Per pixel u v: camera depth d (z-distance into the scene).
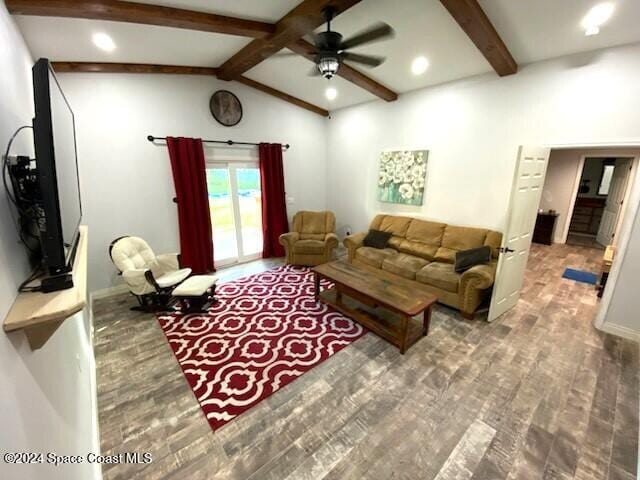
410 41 3.25
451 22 2.82
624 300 2.90
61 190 1.22
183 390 2.29
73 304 0.94
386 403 2.16
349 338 2.95
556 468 1.70
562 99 3.20
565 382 2.34
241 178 5.09
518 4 2.47
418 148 4.62
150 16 2.37
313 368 2.53
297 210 6.01
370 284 3.19
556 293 4.00
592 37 2.76
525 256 3.46
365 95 5.02
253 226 5.46
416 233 4.51
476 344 2.85
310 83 4.75
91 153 3.65
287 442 1.86
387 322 3.13
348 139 5.73
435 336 2.98
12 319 0.83
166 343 2.88
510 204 2.94
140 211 4.10
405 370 2.50
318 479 1.64
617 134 2.92
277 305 3.64
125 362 2.61
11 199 1.11
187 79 4.22
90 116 3.59
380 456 1.77
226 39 3.34
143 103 3.92
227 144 4.79
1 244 0.93
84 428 1.57
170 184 4.29
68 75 3.40
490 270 3.26
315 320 3.29
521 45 3.06
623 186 5.99
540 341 2.88
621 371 2.46
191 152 4.29
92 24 2.58
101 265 3.89
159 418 2.04
